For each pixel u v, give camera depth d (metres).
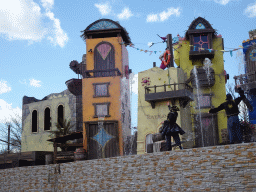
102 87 24.89
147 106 23.80
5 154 23.77
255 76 22.41
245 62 23.42
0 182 21.50
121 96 24.73
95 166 16.45
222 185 11.19
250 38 23.61
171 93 22.36
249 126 16.53
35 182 19.55
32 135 31.58
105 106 24.45
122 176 14.91
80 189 17.02
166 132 13.30
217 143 23.42
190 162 12.27
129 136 24.33
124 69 26.59
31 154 23.09
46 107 31.31
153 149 16.67
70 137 23.62
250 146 10.77
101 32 26.42
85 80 25.25
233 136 11.79
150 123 23.34
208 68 24.61
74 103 29.58
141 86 24.42
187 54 25.88
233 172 11.02
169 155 13.04
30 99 33.62
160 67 26.19
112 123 24.02
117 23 26.22
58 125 27.33
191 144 23.14
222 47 25.61
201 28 25.48
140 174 14.08
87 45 26.44
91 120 24.31
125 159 14.91
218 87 24.83
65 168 18.19
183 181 12.34
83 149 22.02
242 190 10.68
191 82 24.95
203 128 23.98
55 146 22.28
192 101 24.66
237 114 11.94
